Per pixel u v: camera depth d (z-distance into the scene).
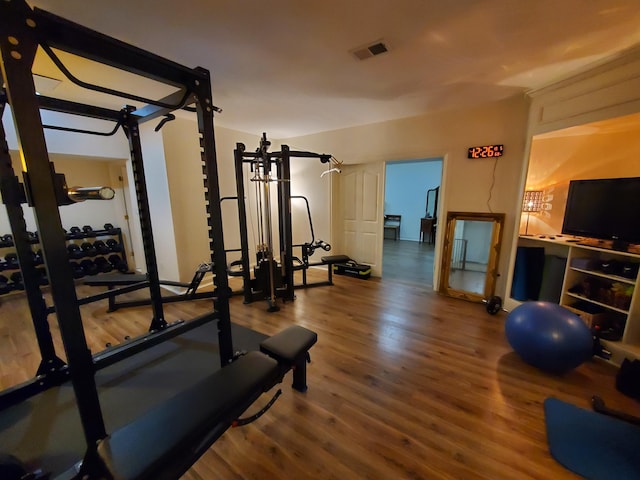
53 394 1.85
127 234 4.91
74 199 1.13
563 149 2.86
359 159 4.23
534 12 1.54
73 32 0.97
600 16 1.58
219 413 1.11
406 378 2.06
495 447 1.50
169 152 3.61
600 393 1.89
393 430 1.61
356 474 1.36
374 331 2.76
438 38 1.81
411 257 5.92
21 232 1.74
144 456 0.90
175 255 3.82
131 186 4.15
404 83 2.54
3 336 2.71
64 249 0.98
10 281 3.83
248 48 1.90
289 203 3.39
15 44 0.85
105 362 1.20
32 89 0.89
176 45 1.85
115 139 3.75
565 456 1.44
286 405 1.80
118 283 3.17
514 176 3.10
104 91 1.15
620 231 2.26
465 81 2.52
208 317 1.65
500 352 2.38
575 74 2.27
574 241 2.63
